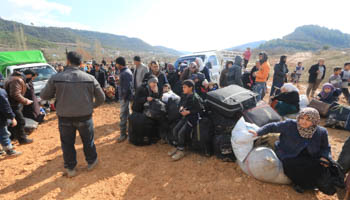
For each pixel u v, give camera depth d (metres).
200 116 3.55
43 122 6.18
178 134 3.52
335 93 5.61
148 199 2.57
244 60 11.88
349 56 24.55
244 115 3.36
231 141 3.12
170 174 3.10
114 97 8.94
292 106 4.56
